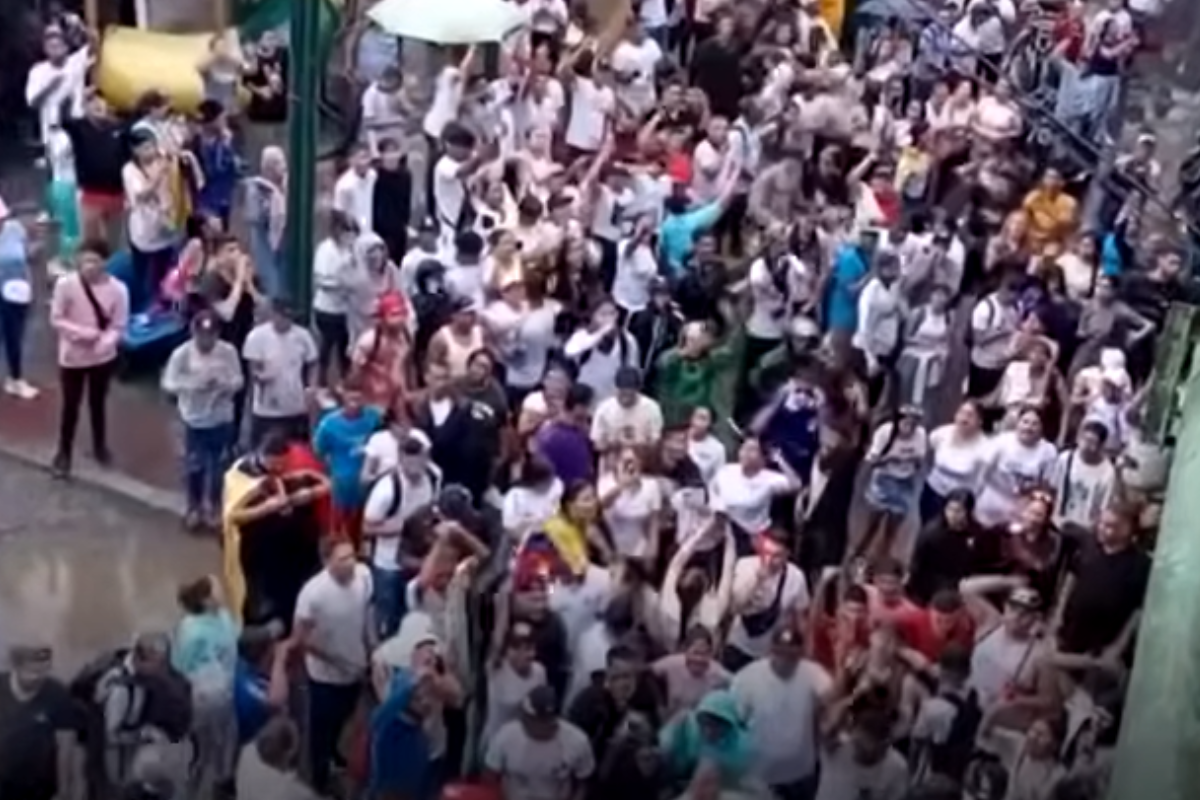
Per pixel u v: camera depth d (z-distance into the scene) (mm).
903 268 44031
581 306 42531
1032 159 51031
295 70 42406
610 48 55312
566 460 36688
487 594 32781
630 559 33844
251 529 34625
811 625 32938
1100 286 44000
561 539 33656
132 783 31422
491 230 43688
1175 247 46062
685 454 37156
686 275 43938
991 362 43656
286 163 44438
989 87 52781
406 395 37938
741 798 31516
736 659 32781
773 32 55156
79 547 40406
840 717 31547
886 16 57594
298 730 31859
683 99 51438
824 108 50594
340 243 42906
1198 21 60000
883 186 48688
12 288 43844
